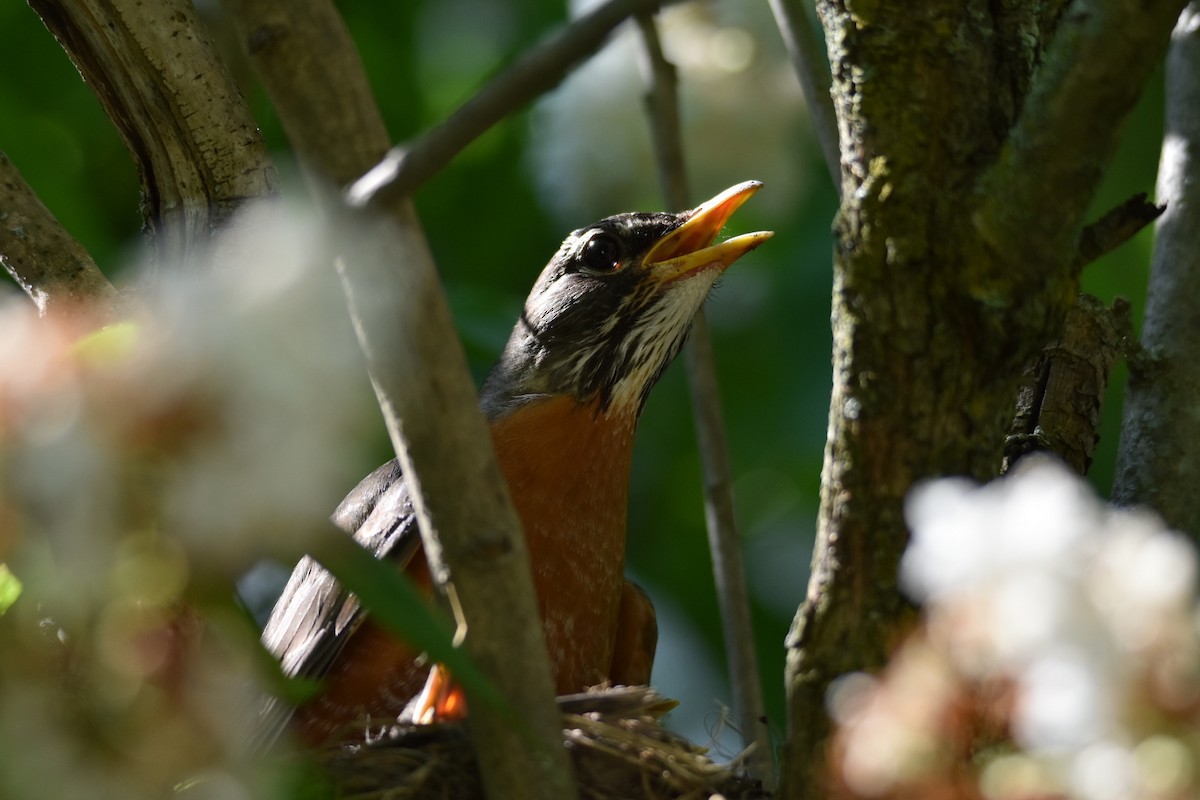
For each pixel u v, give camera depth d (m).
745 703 2.24
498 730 2.14
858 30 2.15
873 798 1.82
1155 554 1.64
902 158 2.15
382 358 2.11
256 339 1.56
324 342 1.58
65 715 1.68
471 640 2.14
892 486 2.15
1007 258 2.15
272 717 2.21
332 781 2.18
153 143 2.22
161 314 1.61
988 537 1.68
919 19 2.15
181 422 1.57
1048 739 1.70
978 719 1.80
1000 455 2.15
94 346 1.61
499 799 2.14
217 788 1.77
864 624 2.15
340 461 1.59
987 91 2.15
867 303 2.15
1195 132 2.22
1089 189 2.14
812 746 2.15
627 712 2.20
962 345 2.15
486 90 2.00
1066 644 1.63
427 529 2.14
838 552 2.15
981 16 2.15
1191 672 1.62
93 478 1.56
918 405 2.15
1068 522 1.66
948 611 1.74
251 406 1.56
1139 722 1.62
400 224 2.13
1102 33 2.14
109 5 2.22
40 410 1.58
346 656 2.22
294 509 1.57
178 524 1.59
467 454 2.14
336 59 2.13
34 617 1.68
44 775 1.63
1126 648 1.62
